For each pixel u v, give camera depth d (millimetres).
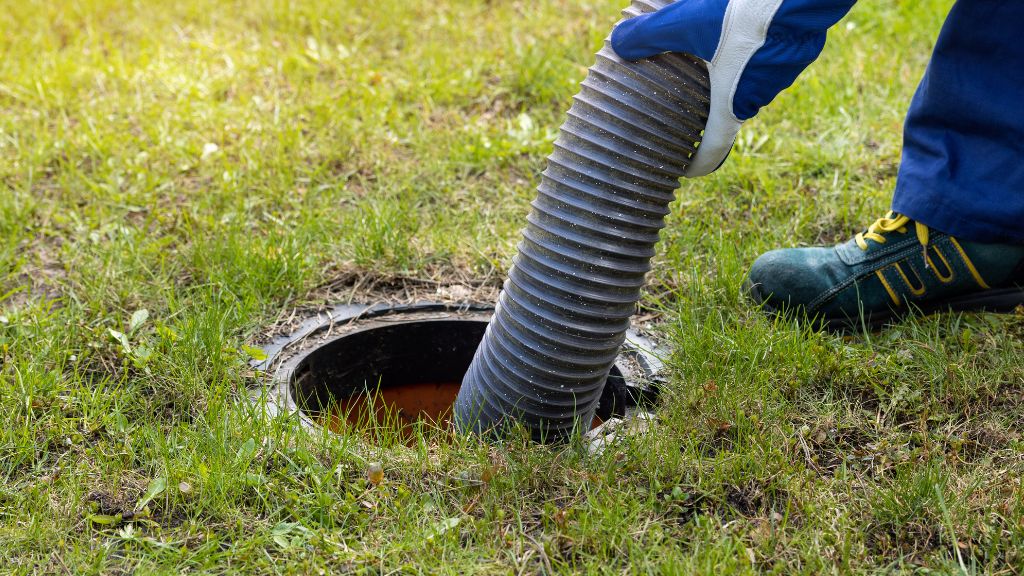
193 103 3881
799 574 1773
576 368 2080
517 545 1874
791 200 3211
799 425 2230
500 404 2148
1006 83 2377
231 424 2170
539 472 2035
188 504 1974
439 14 4660
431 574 1800
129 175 3420
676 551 1830
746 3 1793
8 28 4594
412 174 3420
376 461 2084
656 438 2135
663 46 1867
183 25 4656
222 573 1825
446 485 2025
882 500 1966
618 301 2035
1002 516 1887
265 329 2656
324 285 2863
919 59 4184
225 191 3275
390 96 3918
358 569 1805
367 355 2727
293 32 4527
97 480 2059
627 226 1972
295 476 2057
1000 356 2400
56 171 3469
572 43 4293
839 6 1818
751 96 1885
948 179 2473
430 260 2979
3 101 3945
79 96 3961
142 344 2496
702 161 1982
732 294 2713
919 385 2334
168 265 2910
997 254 2510
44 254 3014
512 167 3484
